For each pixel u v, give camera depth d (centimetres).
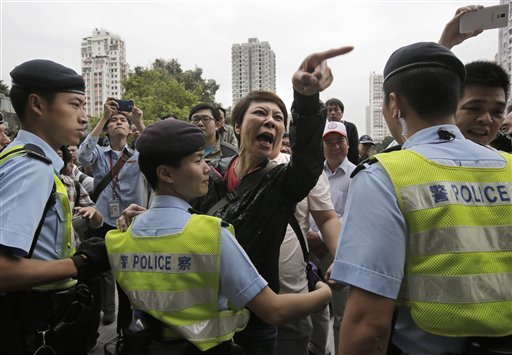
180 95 2452
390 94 129
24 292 150
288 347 225
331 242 225
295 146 169
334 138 340
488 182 117
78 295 165
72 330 159
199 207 199
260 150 192
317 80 145
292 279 217
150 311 140
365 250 112
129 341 137
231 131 538
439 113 124
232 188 197
